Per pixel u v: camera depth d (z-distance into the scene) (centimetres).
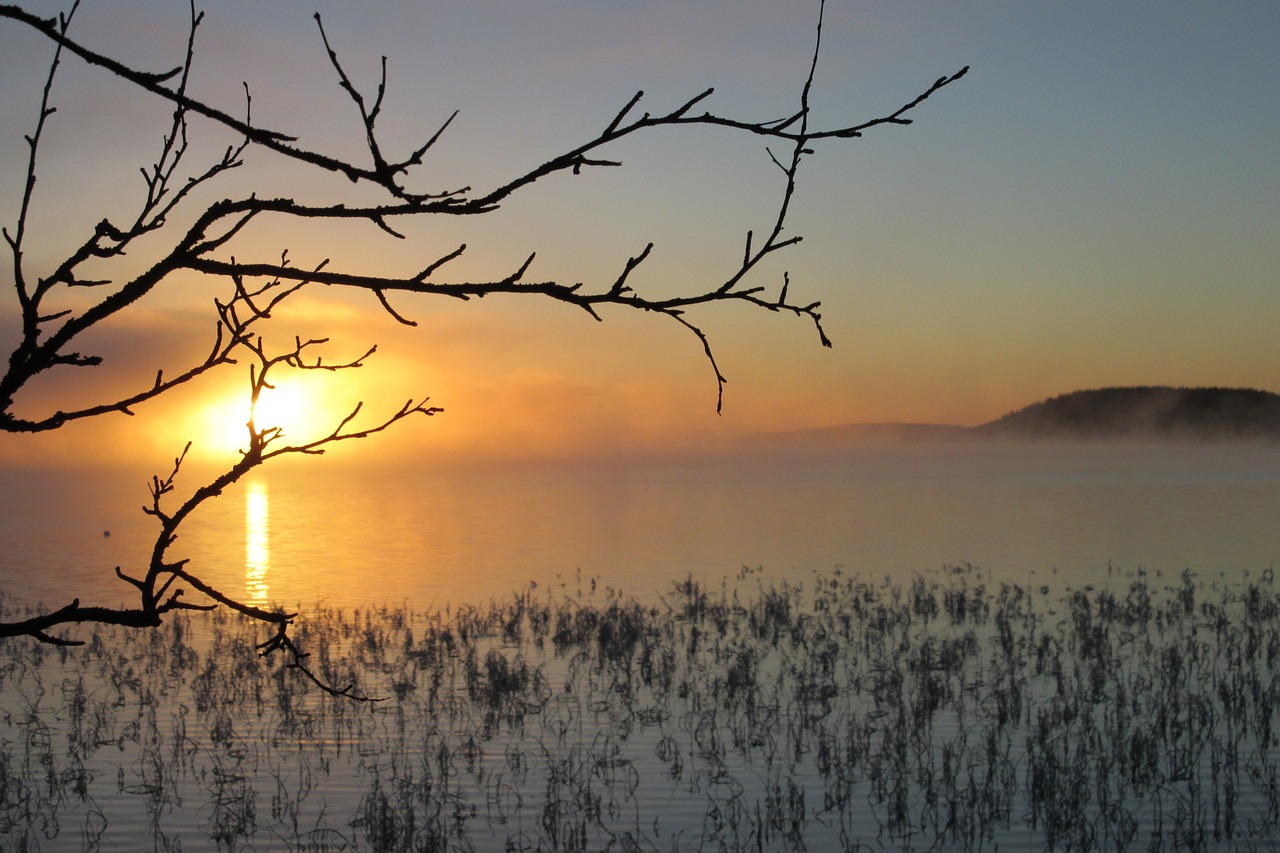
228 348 280
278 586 3700
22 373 247
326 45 231
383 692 1914
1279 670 1994
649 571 4019
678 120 249
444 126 239
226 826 1253
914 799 1366
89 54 221
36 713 1783
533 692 1906
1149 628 2495
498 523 6956
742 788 1402
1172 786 1394
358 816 1302
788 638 2456
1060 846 1227
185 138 275
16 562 4688
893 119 258
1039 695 1869
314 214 249
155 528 6894
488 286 255
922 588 3136
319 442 282
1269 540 4825
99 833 1250
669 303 258
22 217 249
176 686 1986
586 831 1256
